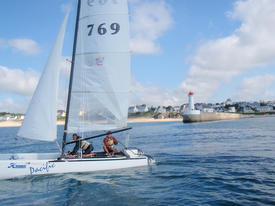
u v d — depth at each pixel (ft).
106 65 28.55
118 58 28.91
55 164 26.61
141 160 30.86
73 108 27.73
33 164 25.98
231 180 24.94
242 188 22.22
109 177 26.16
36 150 58.49
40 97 26.78
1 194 21.39
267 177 25.53
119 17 29.07
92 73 28.30
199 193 21.26
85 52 28.25
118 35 28.99
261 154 40.04
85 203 19.22
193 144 58.59
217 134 87.10
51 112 26.86
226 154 41.47
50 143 75.61
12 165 25.35
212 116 263.90
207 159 37.50
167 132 114.73
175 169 30.50
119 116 28.96
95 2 28.66
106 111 28.63
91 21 28.50
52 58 27.40
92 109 28.25
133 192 21.70
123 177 26.27
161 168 31.09
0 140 97.19
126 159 29.78
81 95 27.99
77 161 27.35
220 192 21.35
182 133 101.86
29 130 26.55
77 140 27.91
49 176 26.12
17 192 21.83
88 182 24.40
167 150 49.37
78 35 28.19
